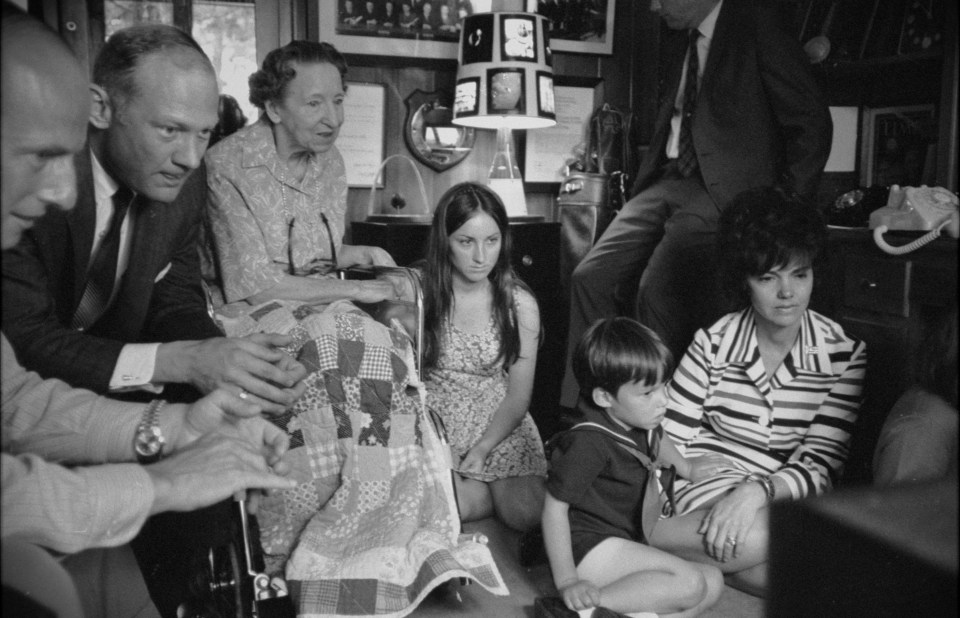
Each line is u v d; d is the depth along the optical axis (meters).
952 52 2.39
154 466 1.23
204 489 1.21
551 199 4.14
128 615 1.59
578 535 2.09
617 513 2.11
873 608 0.54
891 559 0.54
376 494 2.06
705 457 2.31
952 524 0.53
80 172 1.66
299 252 2.72
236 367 1.57
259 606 2.00
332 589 1.90
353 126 3.81
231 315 2.54
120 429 1.32
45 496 1.08
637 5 4.11
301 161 2.77
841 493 0.56
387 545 1.95
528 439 2.68
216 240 2.61
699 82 3.27
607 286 3.59
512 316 2.61
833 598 0.55
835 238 2.55
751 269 2.15
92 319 1.87
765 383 2.28
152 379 1.58
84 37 3.37
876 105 3.06
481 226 2.50
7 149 1.00
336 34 3.71
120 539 1.14
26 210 1.07
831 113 3.15
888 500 0.56
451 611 2.12
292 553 2.00
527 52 3.53
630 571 2.02
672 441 2.32
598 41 4.10
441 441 2.22
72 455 1.32
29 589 0.91
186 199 1.98
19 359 1.52
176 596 1.77
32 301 1.53
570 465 2.04
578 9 4.04
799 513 0.56
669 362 2.03
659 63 3.98
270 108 2.67
